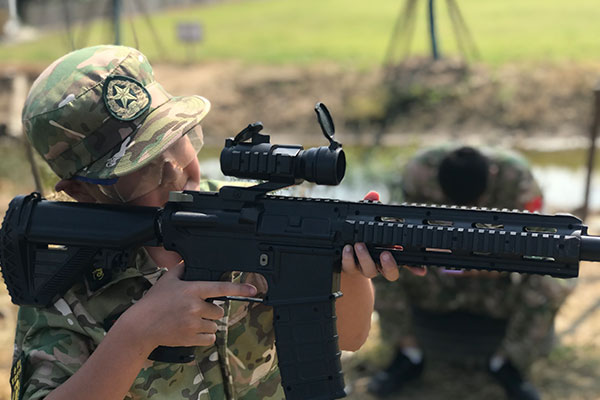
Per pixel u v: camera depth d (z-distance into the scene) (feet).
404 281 13.99
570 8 85.35
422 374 14.85
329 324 5.18
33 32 85.30
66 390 4.95
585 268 20.38
